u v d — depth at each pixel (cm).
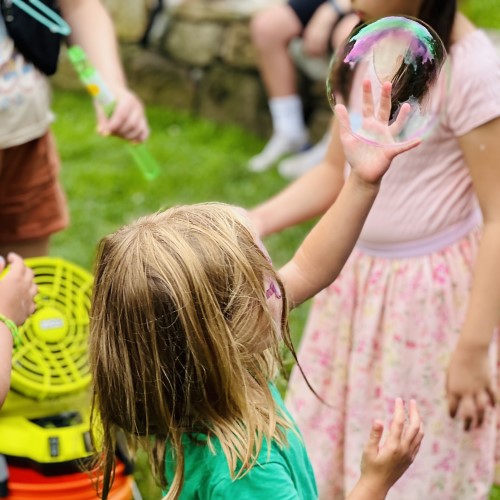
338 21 574
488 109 240
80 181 566
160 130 650
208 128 652
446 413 266
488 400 259
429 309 261
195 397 178
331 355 276
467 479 270
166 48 681
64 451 230
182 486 182
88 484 233
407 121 207
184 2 666
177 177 577
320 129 617
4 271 222
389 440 184
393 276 262
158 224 180
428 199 256
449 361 262
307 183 274
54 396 239
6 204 294
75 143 619
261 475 176
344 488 282
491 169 244
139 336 177
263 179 577
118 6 679
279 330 184
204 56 664
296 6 578
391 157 202
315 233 211
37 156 291
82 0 303
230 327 175
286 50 581
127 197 552
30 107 271
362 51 213
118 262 179
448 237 261
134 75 685
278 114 589
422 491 269
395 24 211
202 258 174
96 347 185
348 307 271
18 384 234
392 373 264
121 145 616
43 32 267
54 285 249
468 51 243
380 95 207
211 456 180
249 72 646
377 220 261
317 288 212
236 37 646
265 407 185
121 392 183
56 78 709
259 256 180
